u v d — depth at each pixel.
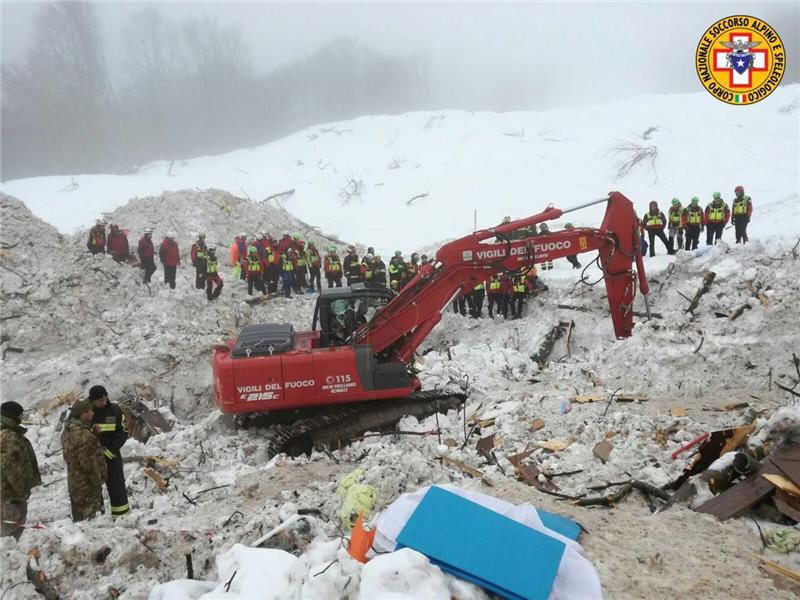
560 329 16.56
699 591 4.78
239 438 10.81
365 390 10.71
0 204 18.42
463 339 17.44
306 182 40.03
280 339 10.88
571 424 9.75
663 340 12.18
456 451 9.02
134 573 5.44
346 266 19.31
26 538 5.54
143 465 9.54
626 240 11.52
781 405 9.70
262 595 4.40
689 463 7.83
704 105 38.19
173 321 15.77
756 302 12.60
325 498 6.89
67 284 16.89
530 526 5.16
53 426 11.21
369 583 4.18
